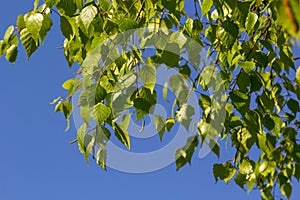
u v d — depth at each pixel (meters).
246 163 2.96
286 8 0.57
